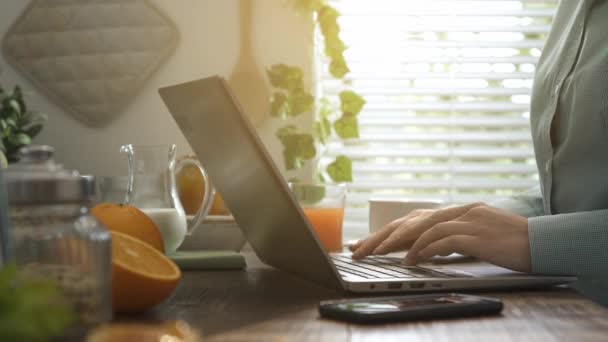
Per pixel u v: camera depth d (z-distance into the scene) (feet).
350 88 7.68
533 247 3.46
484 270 3.54
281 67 6.53
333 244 5.13
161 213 4.13
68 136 6.91
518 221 3.60
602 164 4.25
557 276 3.30
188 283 3.43
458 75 7.79
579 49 4.53
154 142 6.90
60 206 1.87
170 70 6.91
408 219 4.00
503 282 3.20
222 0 6.88
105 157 6.90
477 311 2.48
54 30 6.91
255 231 3.65
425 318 2.39
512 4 7.76
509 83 7.84
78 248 1.86
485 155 7.88
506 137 7.89
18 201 1.82
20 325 1.10
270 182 2.67
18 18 6.95
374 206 5.28
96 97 6.88
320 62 7.47
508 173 7.87
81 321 1.79
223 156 3.14
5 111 6.16
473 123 7.86
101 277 1.87
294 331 2.20
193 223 4.55
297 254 3.14
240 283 3.43
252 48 6.86
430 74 7.73
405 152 7.82
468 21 7.73
